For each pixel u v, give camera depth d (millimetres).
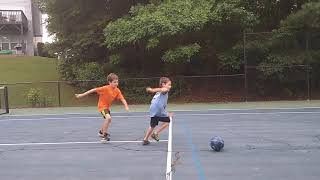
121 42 22609
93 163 8516
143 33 21797
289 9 25719
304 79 22516
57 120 16969
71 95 25734
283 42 22688
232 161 8320
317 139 10656
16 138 12367
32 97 23875
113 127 13891
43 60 37312
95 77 25125
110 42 22719
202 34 24359
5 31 52344
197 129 12898
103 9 27156
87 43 26125
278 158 8508
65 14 26984
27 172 7949
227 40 24594
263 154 8945
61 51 27266
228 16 22281
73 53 26922
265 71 22422
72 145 10750
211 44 24953
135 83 24516
